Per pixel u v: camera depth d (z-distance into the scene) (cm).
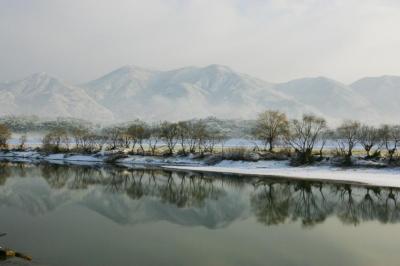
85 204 5512
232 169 10331
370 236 3819
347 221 4525
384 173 8794
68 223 4244
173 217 4700
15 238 3556
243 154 11400
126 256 3083
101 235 3738
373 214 4925
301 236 3806
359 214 4934
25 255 2969
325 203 5750
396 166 9238
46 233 3769
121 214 4828
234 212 5075
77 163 12888
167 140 17675
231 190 7062
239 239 3669
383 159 9762
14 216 4559
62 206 5312
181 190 7081
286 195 6481
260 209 5291
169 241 3566
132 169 10750
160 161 12669
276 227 4203
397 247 3438
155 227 4141
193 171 10125
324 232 3981
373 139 12238
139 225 4228
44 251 3161
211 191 6962
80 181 8262
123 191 6906
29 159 14662
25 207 5159
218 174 9381
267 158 11081
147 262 2948
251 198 6222
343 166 9688
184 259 3042
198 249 3319
